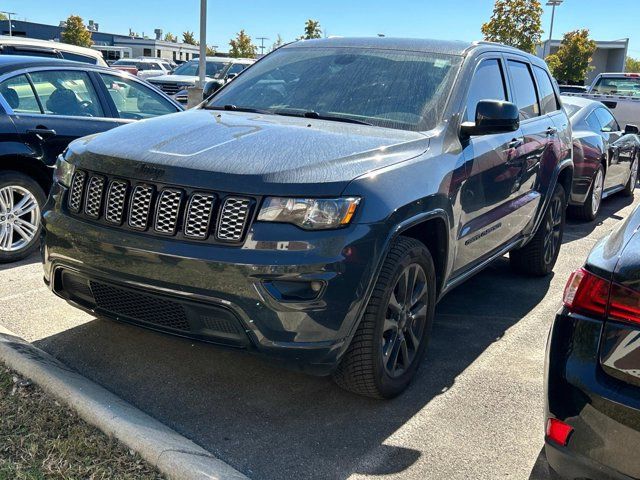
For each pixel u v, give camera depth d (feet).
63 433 9.37
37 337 13.16
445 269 12.57
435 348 14.10
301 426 10.67
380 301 10.44
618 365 7.43
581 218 29.50
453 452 10.14
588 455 7.50
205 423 10.59
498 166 14.35
